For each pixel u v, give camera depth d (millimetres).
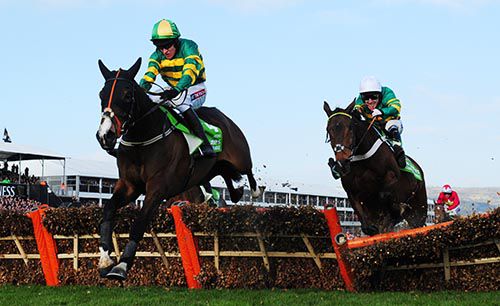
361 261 6344
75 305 5559
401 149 8602
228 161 7516
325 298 5875
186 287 6930
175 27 7043
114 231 7070
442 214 9992
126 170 6297
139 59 6109
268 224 6496
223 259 6852
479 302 5414
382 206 8570
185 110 6711
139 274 7109
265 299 5777
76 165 27859
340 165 7742
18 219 7395
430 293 6176
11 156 24359
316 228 6430
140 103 6090
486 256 6211
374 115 8570
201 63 7133
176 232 6816
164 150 6258
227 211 6594
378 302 5555
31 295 6277
